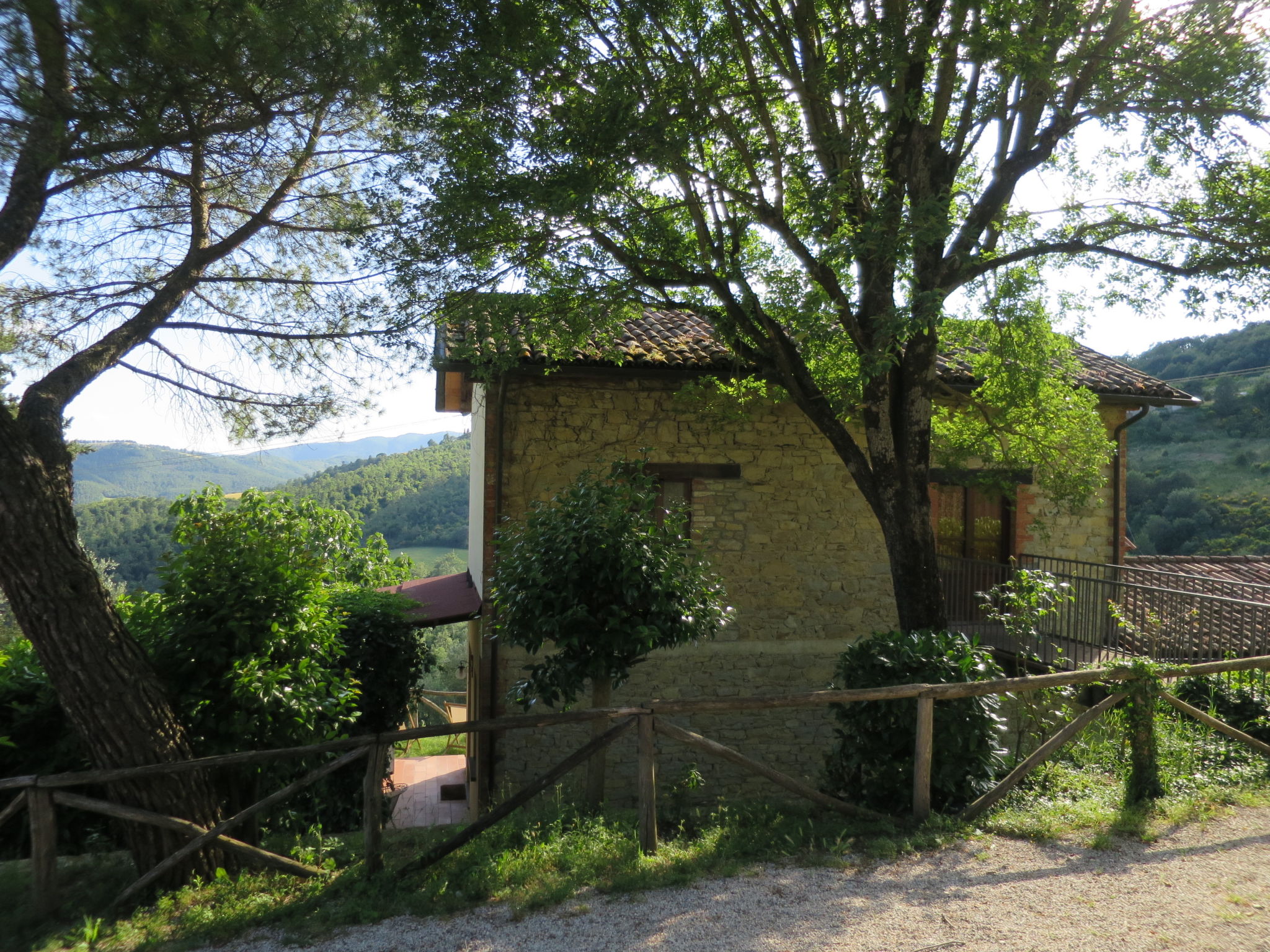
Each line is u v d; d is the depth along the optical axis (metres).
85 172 5.44
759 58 7.10
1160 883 4.34
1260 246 6.79
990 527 11.10
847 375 7.74
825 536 9.91
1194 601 8.95
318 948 3.99
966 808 5.37
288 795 4.79
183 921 4.45
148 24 4.55
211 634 5.80
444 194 6.03
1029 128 7.34
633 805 8.81
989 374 8.20
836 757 6.05
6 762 6.14
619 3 6.27
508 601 6.07
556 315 6.98
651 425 9.46
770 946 3.73
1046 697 7.03
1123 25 6.80
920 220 6.07
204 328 5.89
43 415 4.82
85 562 4.89
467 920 4.17
